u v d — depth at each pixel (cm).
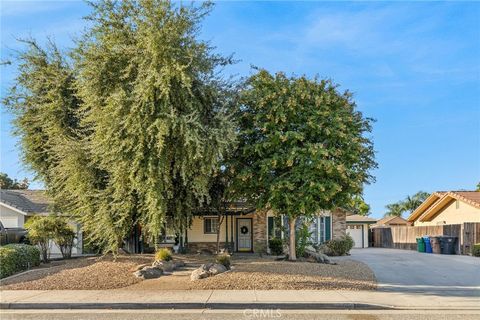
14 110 2269
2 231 2347
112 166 1756
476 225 2748
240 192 2039
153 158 1667
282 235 2670
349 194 1973
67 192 2138
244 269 1722
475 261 2323
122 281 1571
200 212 2323
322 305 1231
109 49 1772
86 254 2783
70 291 1444
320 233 2864
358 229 4328
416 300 1306
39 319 1103
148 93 1636
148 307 1239
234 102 1961
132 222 1891
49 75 2220
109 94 1775
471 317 1102
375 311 1187
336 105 2014
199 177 1770
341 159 1939
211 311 1191
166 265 1762
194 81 1802
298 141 1947
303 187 1900
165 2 1731
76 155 1895
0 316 1145
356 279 1625
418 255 2756
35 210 3102
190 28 1800
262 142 1934
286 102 1936
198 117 1719
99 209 1828
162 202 1695
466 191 3519
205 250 2931
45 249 2225
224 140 1725
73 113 2166
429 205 3831
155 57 1664
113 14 1827
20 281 1608
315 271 1712
